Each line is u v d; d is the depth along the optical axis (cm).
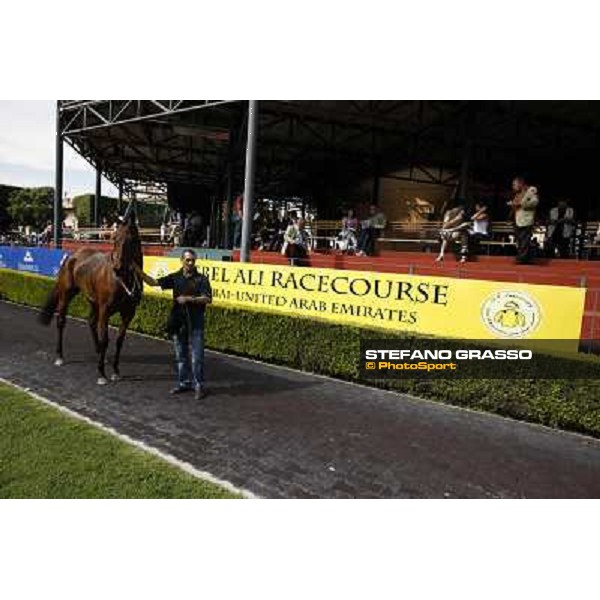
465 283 746
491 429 603
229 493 428
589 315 777
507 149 2203
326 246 2223
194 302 658
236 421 594
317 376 809
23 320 1189
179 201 3591
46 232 2698
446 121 1772
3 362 802
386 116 1809
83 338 1011
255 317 898
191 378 757
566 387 603
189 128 1711
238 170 2705
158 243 2386
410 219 2539
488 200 2684
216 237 3005
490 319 724
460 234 1293
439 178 2550
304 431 570
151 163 2842
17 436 508
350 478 467
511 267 1145
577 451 545
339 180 2834
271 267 986
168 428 566
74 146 2361
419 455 520
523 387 635
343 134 2125
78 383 716
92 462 460
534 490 455
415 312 800
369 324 852
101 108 1909
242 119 1850
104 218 3241
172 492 423
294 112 1795
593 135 1962
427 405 685
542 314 682
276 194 3506
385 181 2553
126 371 786
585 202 2412
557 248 1350
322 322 811
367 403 680
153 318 1054
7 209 4678
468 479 472
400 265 1240
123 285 691
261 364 876
